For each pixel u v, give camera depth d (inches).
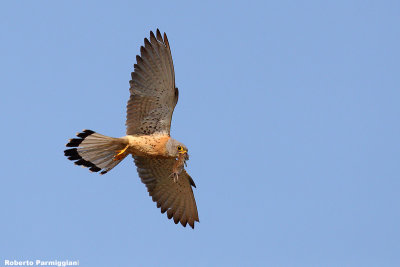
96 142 566.6
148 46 580.1
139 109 590.9
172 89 583.8
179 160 599.5
